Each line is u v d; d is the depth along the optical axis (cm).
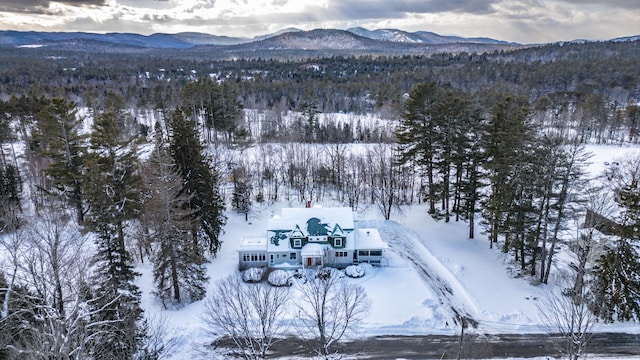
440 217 5025
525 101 4766
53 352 1684
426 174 5191
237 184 5538
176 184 3331
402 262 4244
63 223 3419
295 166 6341
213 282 3791
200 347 2975
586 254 3089
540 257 4066
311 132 8569
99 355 2055
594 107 8831
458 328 3291
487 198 4847
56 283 2183
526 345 3091
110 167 3725
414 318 3356
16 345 1873
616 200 3528
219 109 7600
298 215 4328
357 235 4359
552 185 3631
